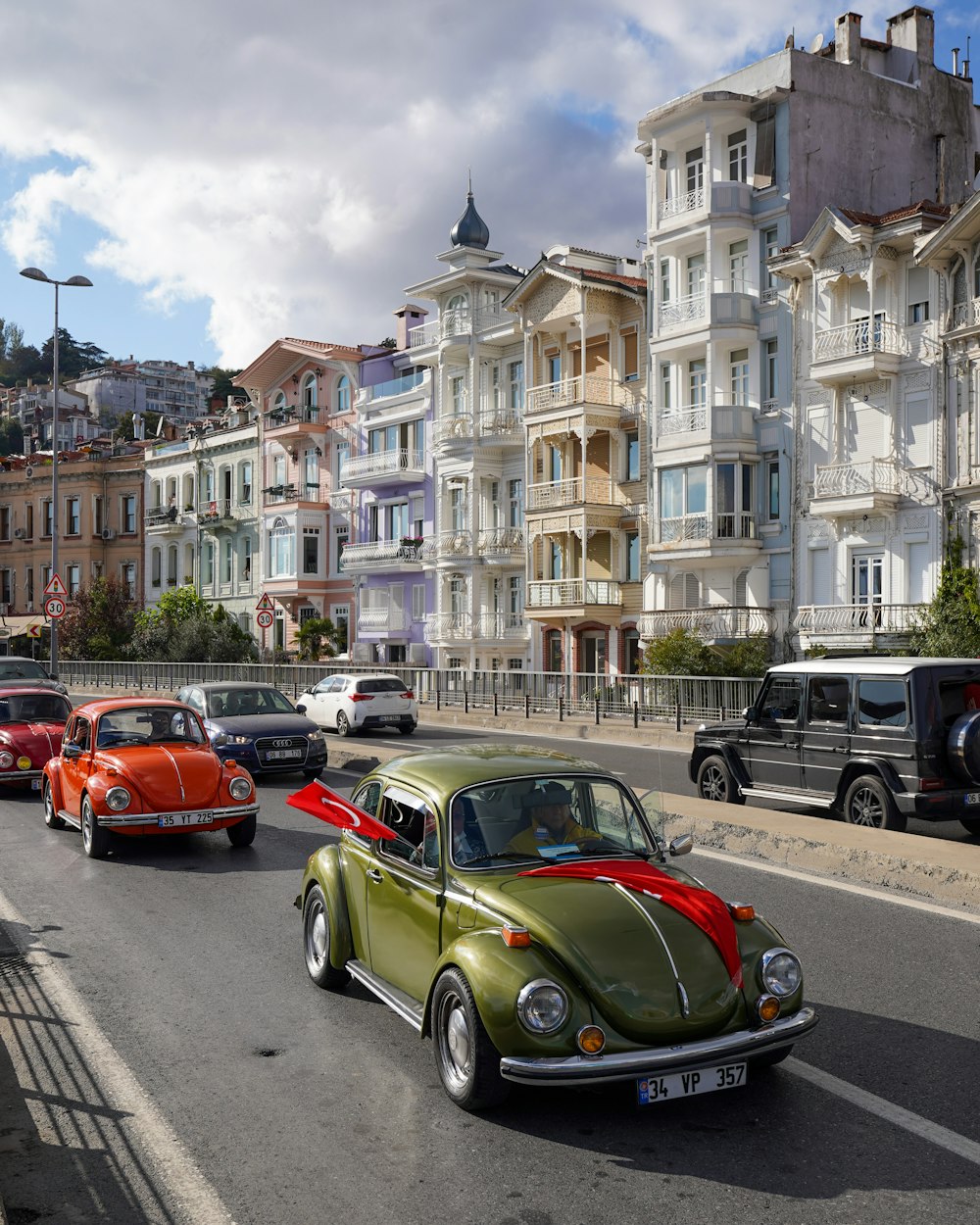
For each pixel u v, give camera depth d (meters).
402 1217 4.49
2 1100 5.79
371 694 27.97
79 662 51.88
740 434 34.88
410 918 6.27
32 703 17.77
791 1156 4.91
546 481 42.69
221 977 7.86
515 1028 5.04
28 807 16.39
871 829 11.53
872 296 31.50
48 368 193.62
